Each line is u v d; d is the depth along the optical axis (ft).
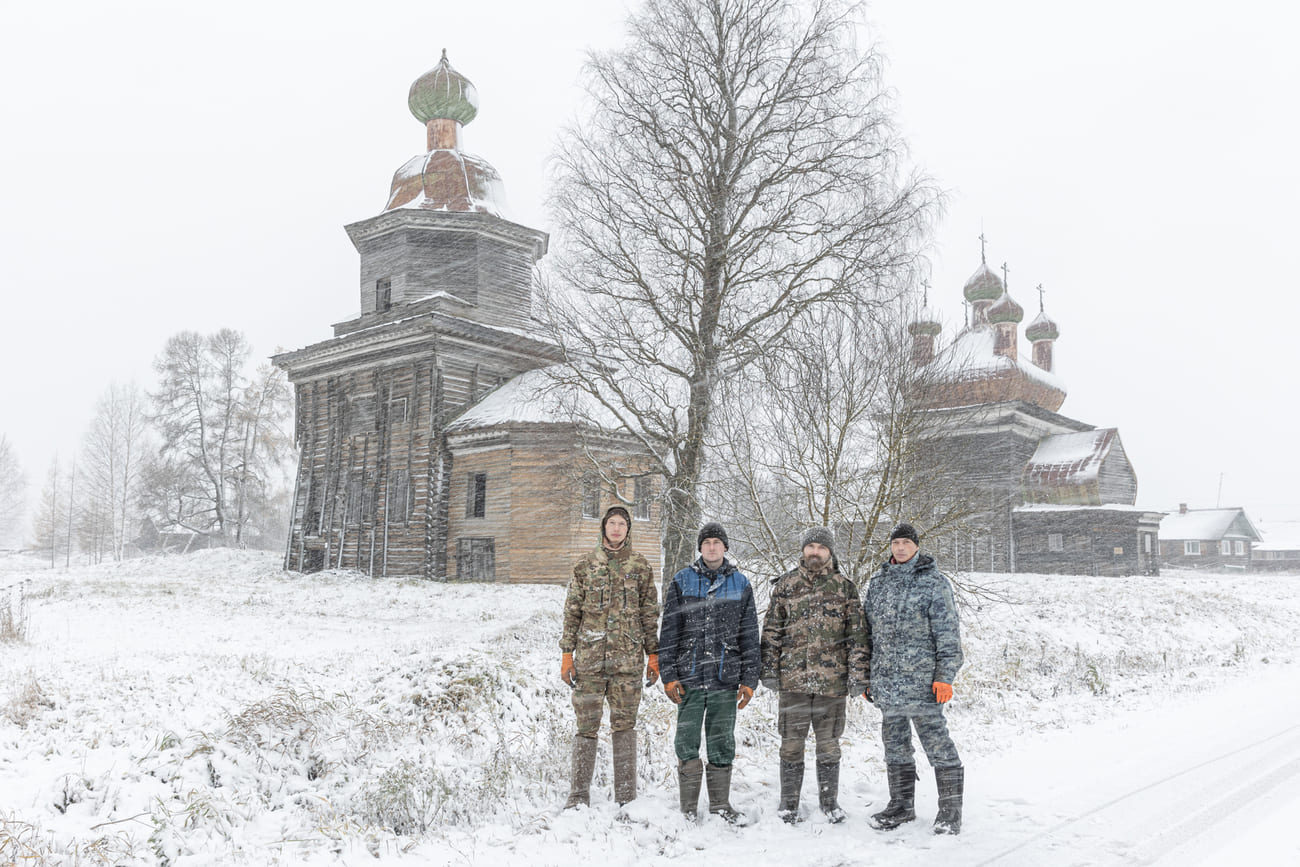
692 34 50.39
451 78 116.16
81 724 20.86
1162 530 272.92
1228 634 57.36
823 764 17.04
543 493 80.74
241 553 132.36
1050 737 25.23
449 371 104.32
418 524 101.81
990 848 14.97
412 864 14.37
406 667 26.53
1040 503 138.92
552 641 46.01
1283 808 17.22
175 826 15.05
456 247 110.22
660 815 16.78
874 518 29.68
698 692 17.02
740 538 32.22
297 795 17.90
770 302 49.08
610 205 50.42
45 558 244.42
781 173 49.90
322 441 119.34
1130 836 15.56
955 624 16.55
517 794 18.49
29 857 13.15
